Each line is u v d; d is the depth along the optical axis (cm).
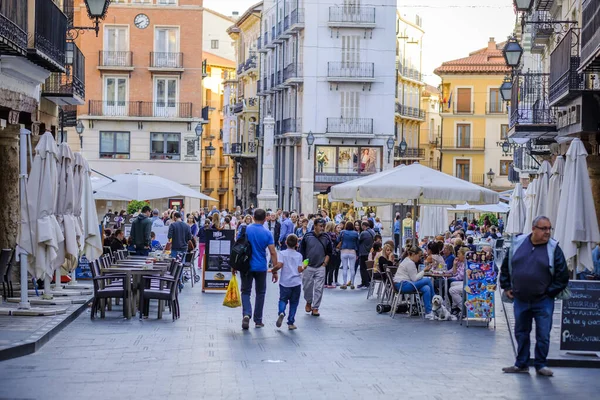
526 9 2784
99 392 1256
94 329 1938
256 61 9450
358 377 1404
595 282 1552
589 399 1243
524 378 1410
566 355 1562
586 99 2559
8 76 2330
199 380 1358
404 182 2500
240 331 1975
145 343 1745
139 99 7125
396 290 2322
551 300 1453
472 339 1902
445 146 10038
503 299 1504
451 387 1326
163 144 7156
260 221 2038
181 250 3100
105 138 7112
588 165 2711
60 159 2150
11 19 1973
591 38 2125
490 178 9612
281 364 1521
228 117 9988
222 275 2983
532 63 5000
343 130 7800
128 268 2258
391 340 1866
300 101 7938
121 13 7094
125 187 3491
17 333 1722
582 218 1823
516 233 3444
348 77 7775
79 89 3212
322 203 7844
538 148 4162
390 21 7838
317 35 7819
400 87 9412
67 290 2495
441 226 3903
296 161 8088
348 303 2706
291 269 2038
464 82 9981
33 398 1210
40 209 2025
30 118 2716
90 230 2428
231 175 11256
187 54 7144
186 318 2198
